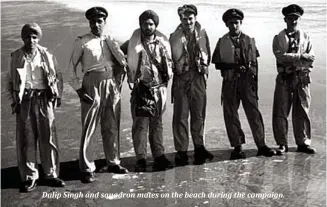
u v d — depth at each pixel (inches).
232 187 177.9
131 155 208.2
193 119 205.8
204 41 201.6
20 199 169.9
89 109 185.5
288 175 188.2
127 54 193.2
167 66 193.5
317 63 292.5
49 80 177.0
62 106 253.1
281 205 164.2
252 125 209.6
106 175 189.9
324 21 352.2
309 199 168.6
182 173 191.0
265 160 203.3
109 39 188.5
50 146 181.3
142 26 189.3
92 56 184.2
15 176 187.8
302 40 207.2
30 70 176.2
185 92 201.3
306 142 211.8
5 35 345.4
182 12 197.2
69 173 191.3
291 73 207.8
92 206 165.2
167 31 331.6
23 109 176.9
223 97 207.6
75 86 185.5
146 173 191.5
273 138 226.2
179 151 205.2
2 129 228.1
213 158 205.3
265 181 183.0
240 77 204.2
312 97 258.2
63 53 311.0
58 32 346.3
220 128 233.6
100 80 185.5
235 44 203.3
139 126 196.9
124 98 265.3
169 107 256.5
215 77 292.5
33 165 179.9
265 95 264.2
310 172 191.0
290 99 209.6
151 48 192.5
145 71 192.4
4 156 203.0
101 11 184.7
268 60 303.9
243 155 206.7
